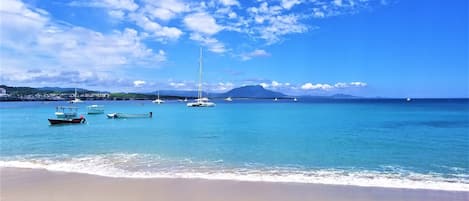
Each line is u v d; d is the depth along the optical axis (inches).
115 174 565.9
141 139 1069.8
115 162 682.8
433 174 580.1
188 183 503.8
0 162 673.6
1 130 1418.6
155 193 452.4
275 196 440.5
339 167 639.1
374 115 2363.4
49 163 673.0
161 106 4790.8
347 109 3472.0
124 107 4407.0
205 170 609.0
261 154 780.0
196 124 1689.2
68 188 476.1
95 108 2888.8
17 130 1417.3
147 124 1721.2
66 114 1825.8
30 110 3351.4
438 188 476.4
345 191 462.6
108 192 456.1
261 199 428.5
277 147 887.7
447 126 1486.2
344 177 552.7
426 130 1318.9
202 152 807.1
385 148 865.5
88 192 456.4
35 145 935.7
